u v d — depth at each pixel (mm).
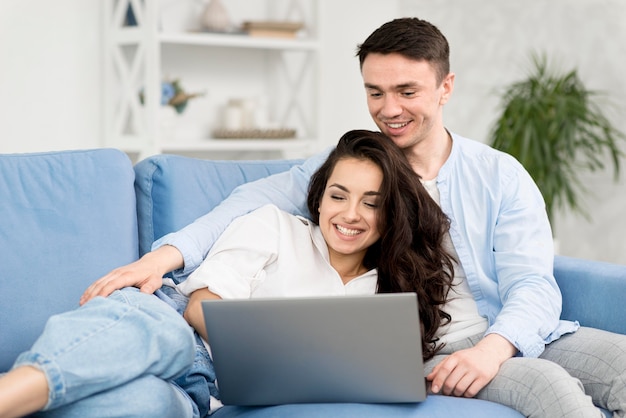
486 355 1984
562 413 1809
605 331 2182
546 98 4715
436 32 2275
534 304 2154
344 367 1762
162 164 2342
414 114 2256
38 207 2129
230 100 5031
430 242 2242
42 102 4449
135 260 2244
